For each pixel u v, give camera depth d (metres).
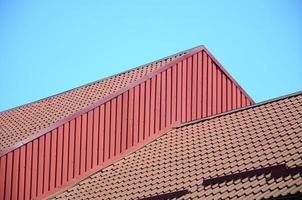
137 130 32.19
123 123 31.91
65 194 29.28
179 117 33.66
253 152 24.69
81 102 36.06
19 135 33.47
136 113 32.34
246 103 36.62
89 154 30.83
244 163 24.08
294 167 21.52
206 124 30.72
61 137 30.36
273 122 26.72
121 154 31.48
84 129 30.94
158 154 29.67
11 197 28.67
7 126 36.44
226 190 22.62
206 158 26.41
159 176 26.70
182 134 31.05
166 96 33.44
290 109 27.25
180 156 28.02
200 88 34.84
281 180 21.28
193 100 34.38
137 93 32.56
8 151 28.89
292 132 24.73
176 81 33.97
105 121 31.50
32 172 29.38
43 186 29.55
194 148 28.22
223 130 28.69
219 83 35.66
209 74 35.38
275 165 22.33
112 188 27.70
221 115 30.77
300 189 19.86
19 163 29.12
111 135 31.50
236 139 26.89
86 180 30.19
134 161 30.20
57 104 37.97
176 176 25.97
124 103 32.12
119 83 36.81
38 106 39.41
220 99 35.50
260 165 23.16
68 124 30.61
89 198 27.59
